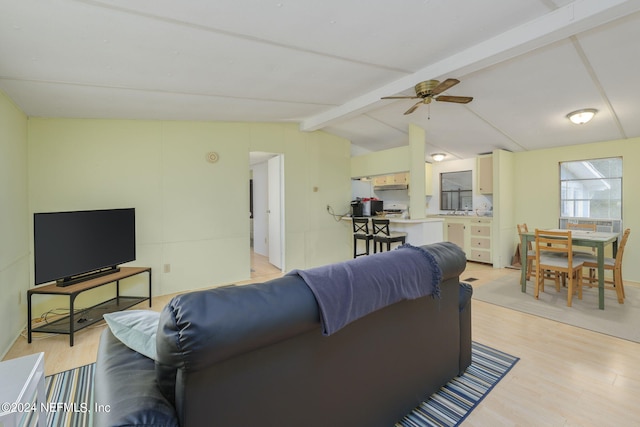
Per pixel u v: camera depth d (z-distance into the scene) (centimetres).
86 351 259
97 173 367
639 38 235
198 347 92
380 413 159
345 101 391
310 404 130
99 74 238
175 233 418
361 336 147
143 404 92
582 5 196
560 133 457
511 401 189
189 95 309
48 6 154
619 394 195
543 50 261
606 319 312
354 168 607
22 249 307
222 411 104
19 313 294
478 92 351
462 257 197
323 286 125
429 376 187
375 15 196
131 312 148
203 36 200
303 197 546
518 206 568
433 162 689
